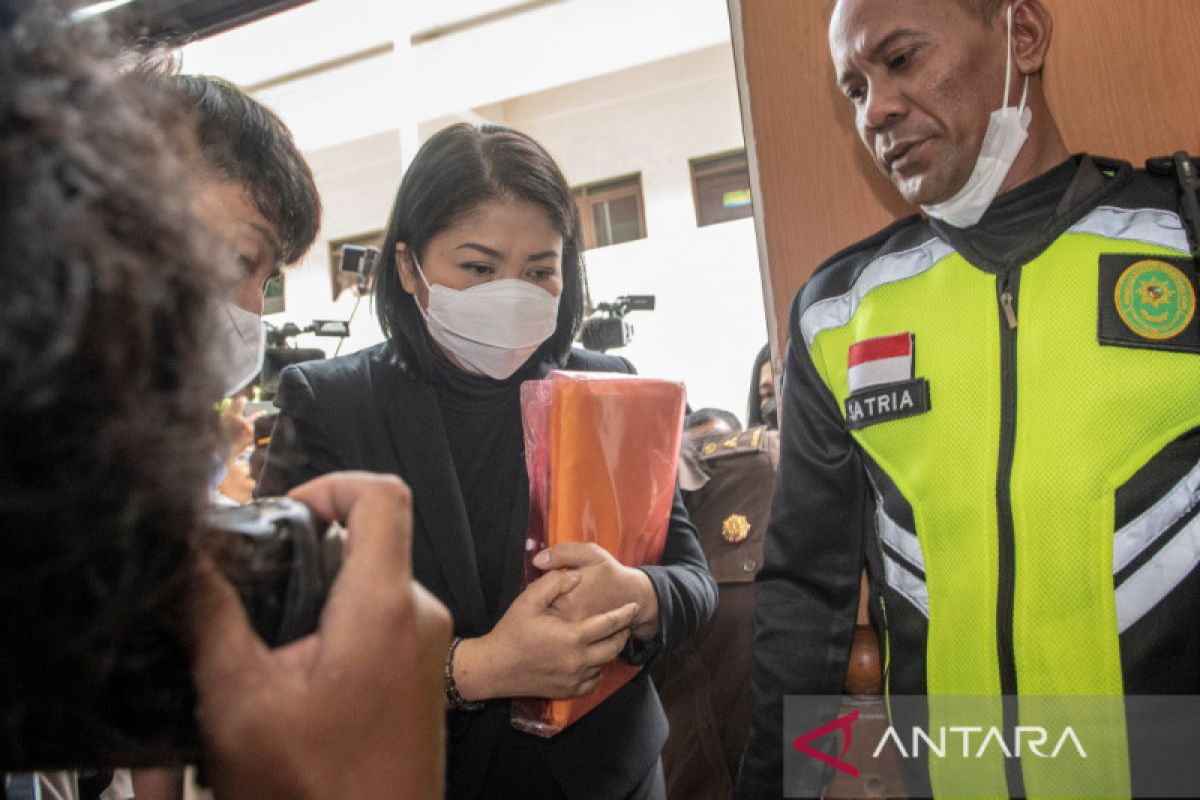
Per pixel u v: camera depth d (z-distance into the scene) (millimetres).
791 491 952
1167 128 1035
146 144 297
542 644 843
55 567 258
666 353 5539
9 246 239
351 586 364
